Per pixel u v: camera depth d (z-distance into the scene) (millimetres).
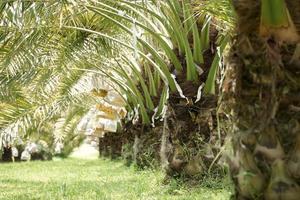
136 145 11172
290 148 2367
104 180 9500
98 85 10711
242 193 2453
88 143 26109
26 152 24500
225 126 3699
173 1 6363
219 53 4891
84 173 12734
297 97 2385
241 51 2535
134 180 8953
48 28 6520
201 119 6578
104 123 13961
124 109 12430
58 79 9039
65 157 28812
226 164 2623
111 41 7824
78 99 10117
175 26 6473
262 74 2453
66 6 6234
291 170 2344
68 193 7152
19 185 9531
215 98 6547
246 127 2475
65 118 13883
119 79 10562
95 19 7375
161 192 6504
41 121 9750
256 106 2459
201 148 6555
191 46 6648
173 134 6754
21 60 6883
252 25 2488
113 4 7145
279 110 2402
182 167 6641
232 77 2637
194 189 6312
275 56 2424
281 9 2338
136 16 7531
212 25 6465
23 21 5926
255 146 2422
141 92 10391
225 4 3691
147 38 8633
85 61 8398
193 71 6586
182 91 6656
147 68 9523
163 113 7629
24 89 8219
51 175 12648
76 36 7441
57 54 7402
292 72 2395
